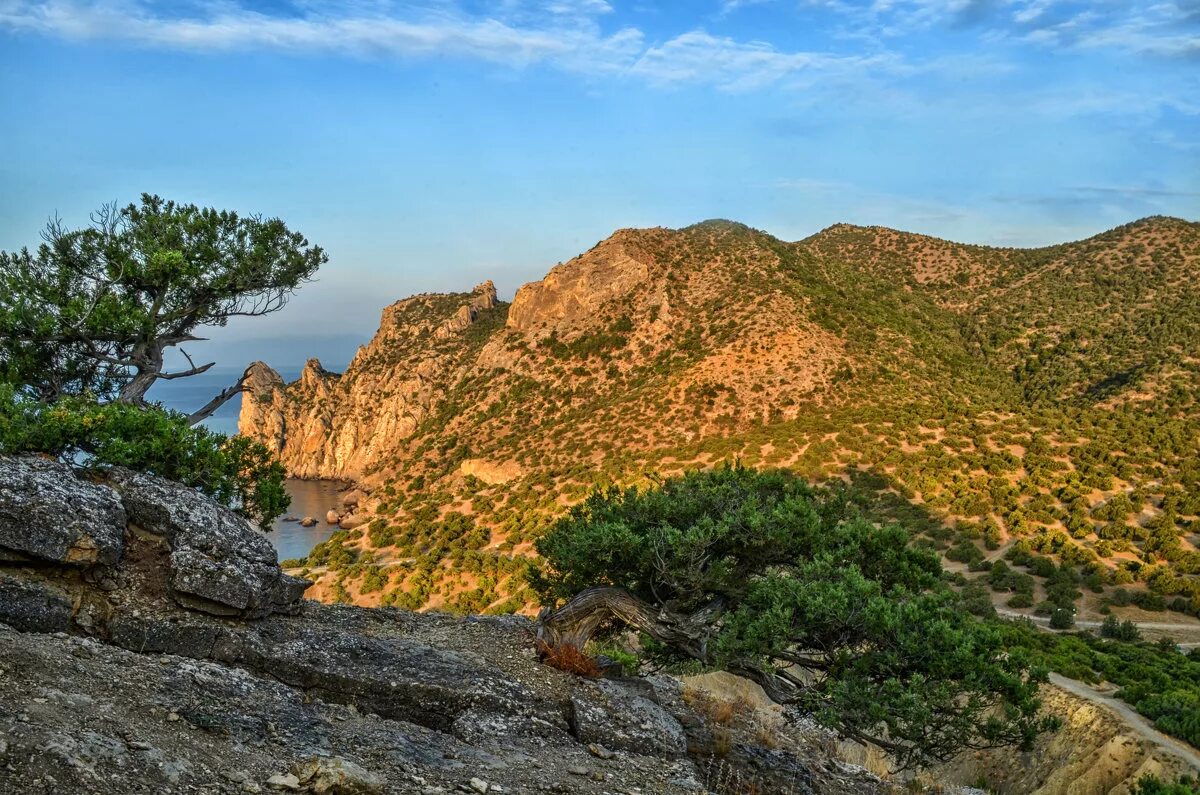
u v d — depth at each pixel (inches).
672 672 553.0
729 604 490.6
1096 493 2844.5
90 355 662.5
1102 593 2217.0
